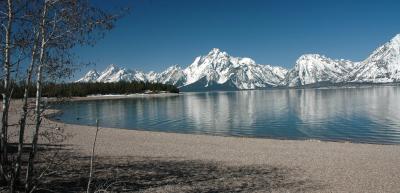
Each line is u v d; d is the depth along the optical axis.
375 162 24.28
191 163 23.34
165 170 20.62
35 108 12.72
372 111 79.00
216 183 18.00
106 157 24.62
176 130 51.28
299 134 45.72
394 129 49.06
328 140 39.69
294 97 172.62
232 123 59.88
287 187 17.64
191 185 17.31
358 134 44.91
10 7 11.55
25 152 22.75
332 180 19.23
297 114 74.94
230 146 31.84
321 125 55.22
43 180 15.48
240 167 22.38
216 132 48.59
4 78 12.01
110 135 40.12
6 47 11.40
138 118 70.75
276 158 25.77
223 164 23.31
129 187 16.30
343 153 28.09
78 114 80.50
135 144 32.50
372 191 17.09
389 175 20.39
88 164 20.88
